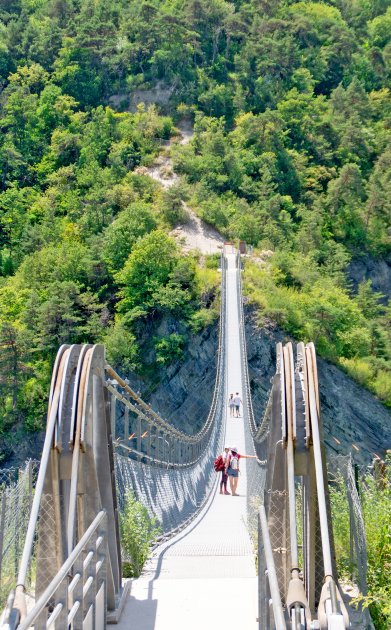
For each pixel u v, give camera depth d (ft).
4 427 227.81
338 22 537.24
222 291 257.14
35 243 335.88
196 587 36.42
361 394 250.57
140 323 258.16
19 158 406.21
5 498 29.50
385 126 471.62
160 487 64.13
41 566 29.48
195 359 251.19
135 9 482.69
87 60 455.63
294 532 28.45
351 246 371.15
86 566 27.63
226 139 399.65
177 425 242.58
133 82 441.68
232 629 31.55
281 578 31.14
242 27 479.00
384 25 563.89
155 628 31.63
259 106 443.73
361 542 32.65
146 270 268.21
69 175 378.32
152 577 41.24
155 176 363.15
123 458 49.42
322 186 404.77
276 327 252.83
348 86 493.36
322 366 251.19
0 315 269.85
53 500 29.48
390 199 385.70
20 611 22.91
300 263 305.94
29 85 455.63
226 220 323.78
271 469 32.35
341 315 268.21
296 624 24.77
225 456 85.71
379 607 31.73
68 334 241.35
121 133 392.68
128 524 42.39
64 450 29.63
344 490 38.09
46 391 231.09
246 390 152.56
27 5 545.44
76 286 257.34
